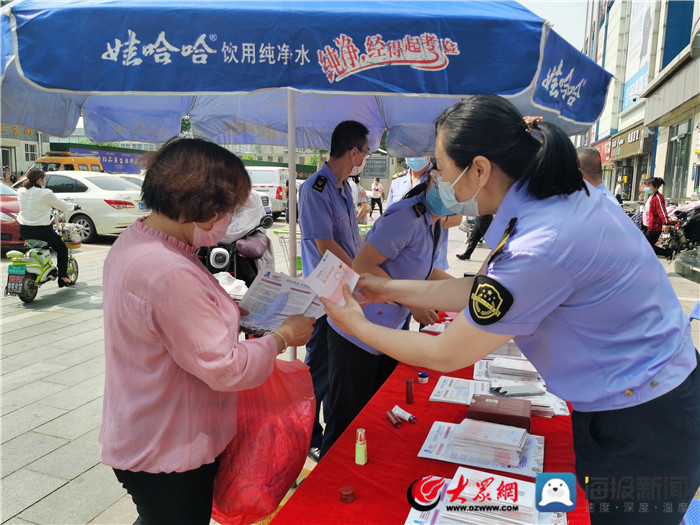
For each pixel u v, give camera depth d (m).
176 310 1.24
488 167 1.27
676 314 1.30
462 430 1.57
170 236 1.37
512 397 1.91
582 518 1.22
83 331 5.13
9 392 3.73
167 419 1.34
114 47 1.52
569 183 1.21
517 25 1.61
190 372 1.31
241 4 1.62
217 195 1.31
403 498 1.33
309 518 1.26
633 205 14.08
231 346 1.31
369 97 4.09
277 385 1.66
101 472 2.75
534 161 1.22
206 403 1.39
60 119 2.36
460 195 1.37
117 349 1.35
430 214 2.33
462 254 9.92
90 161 18.09
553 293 1.17
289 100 3.03
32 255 6.11
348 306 1.61
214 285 1.41
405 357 1.40
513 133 1.24
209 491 1.51
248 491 1.52
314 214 2.95
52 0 1.63
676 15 18.06
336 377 2.56
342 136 2.93
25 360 4.36
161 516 1.44
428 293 1.88
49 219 6.46
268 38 1.55
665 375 1.24
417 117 4.19
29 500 2.51
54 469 2.77
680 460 1.27
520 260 1.16
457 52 1.60
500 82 1.61
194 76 1.54
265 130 4.18
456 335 1.29
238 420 1.57
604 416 1.28
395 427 1.72
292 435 1.60
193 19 1.53
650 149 19.72
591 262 1.16
